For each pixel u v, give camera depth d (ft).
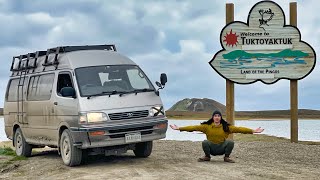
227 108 62.44
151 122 42.09
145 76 45.60
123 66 45.50
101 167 41.19
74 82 42.70
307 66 61.72
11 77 56.59
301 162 44.34
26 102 51.26
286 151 51.70
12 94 55.31
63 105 43.27
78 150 41.75
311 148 54.03
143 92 43.47
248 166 40.86
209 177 35.24
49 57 48.85
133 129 41.34
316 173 37.65
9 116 55.88
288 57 61.93
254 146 55.77
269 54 61.98
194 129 42.98
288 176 36.01
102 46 48.62
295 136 62.03
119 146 42.86
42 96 47.67
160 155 48.65
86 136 40.24
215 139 42.98
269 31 61.98
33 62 51.67
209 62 62.49
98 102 41.37
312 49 61.52
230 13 62.08
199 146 57.67
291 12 61.93
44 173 40.55
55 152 57.00
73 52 46.16
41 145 50.21
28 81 51.52
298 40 61.77
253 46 61.98
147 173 37.11
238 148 54.24
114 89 43.16
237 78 62.08
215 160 44.60
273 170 38.81
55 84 45.37
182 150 53.31
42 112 47.55
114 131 40.70
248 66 62.08
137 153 46.55
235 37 62.03
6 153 55.57
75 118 41.34
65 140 43.19
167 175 36.11
